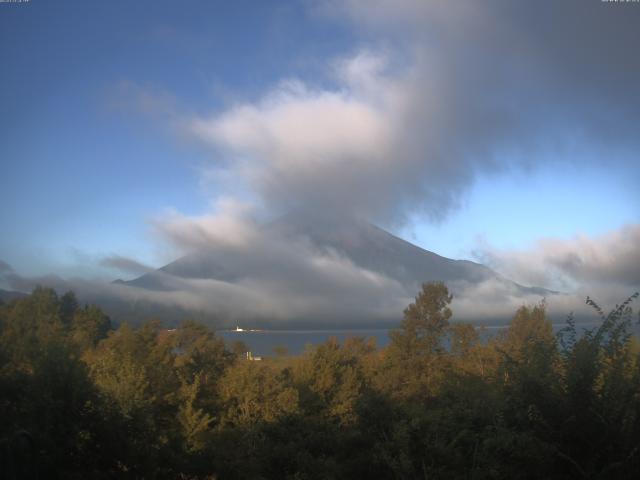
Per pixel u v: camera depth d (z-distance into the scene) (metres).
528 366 6.84
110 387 13.12
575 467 6.19
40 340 10.30
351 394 25.59
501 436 6.41
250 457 9.70
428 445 7.09
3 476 6.12
